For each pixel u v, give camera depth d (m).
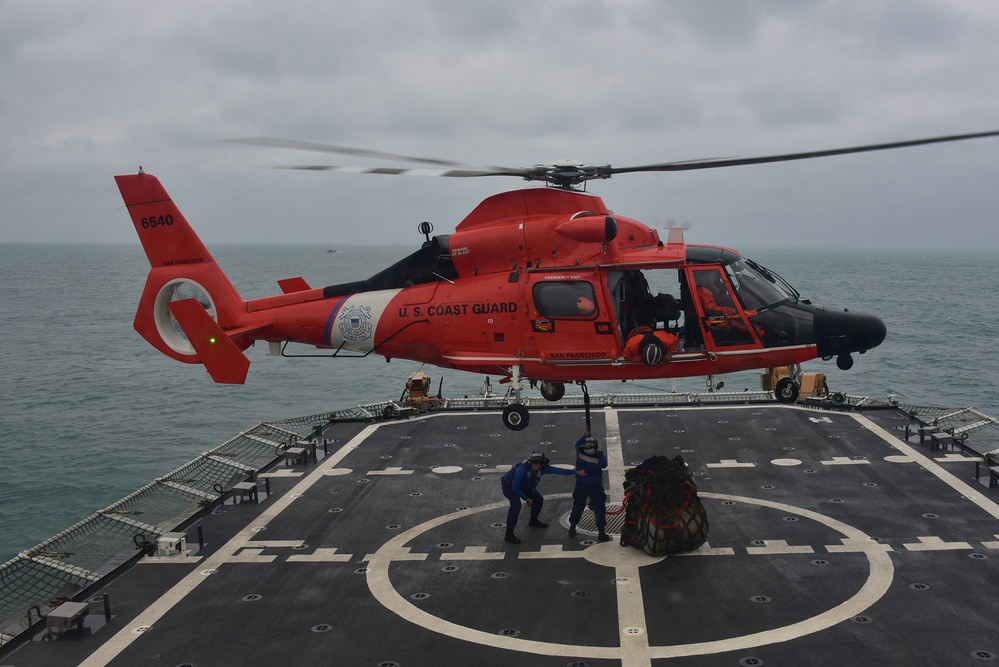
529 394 35.88
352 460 20.69
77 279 169.50
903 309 98.81
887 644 11.62
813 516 16.36
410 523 16.69
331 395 50.44
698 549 15.03
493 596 13.52
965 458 19.45
